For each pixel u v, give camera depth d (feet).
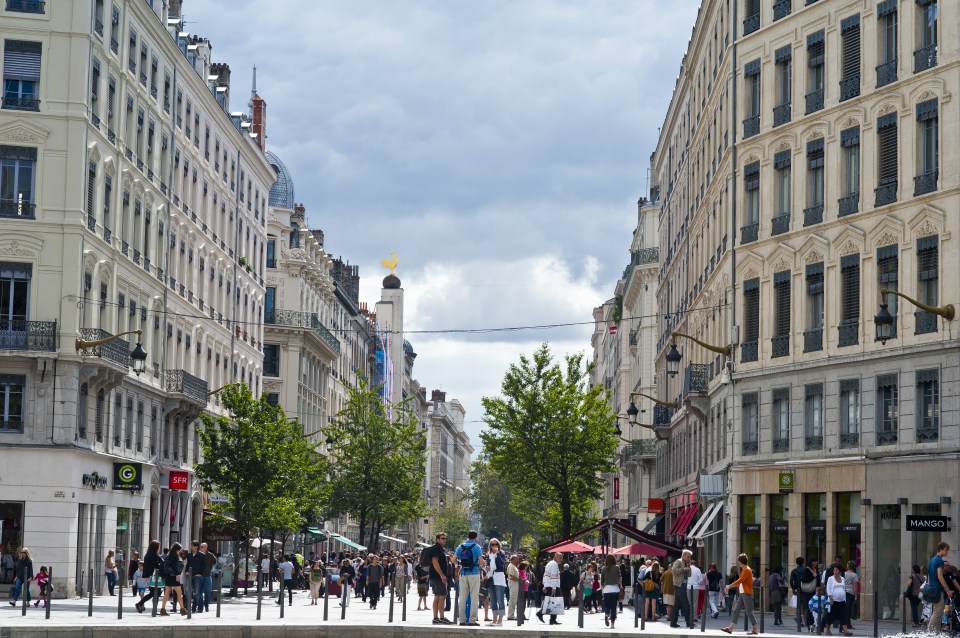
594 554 244.22
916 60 159.02
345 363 472.85
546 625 144.66
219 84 293.64
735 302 191.21
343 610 136.05
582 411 274.57
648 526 264.93
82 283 186.80
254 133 335.88
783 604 176.24
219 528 231.30
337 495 340.59
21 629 102.73
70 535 182.60
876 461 159.43
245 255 310.45
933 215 154.30
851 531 165.37
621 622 155.43
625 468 377.09
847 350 167.12
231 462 226.17
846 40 172.04
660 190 334.03
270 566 248.93
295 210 402.11
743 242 190.70
